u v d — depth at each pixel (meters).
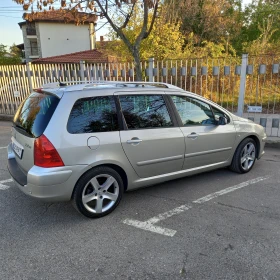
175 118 3.99
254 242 2.93
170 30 14.67
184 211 3.61
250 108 7.27
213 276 2.46
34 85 10.62
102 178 3.44
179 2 20.34
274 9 25.97
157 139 3.74
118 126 3.49
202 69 7.49
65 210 3.69
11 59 37.41
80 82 3.95
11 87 11.25
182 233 3.12
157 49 14.06
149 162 3.74
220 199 3.94
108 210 3.51
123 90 3.61
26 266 2.61
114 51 16.22
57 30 36.19
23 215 3.56
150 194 4.13
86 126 3.27
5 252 2.82
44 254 2.79
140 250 2.83
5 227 3.28
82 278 2.46
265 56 8.04
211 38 23.42
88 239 3.03
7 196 4.09
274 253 2.74
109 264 2.63
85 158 3.22
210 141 4.31
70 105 3.20
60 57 23.33
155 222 3.36
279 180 4.61
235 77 7.84
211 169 4.55
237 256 2.71
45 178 3.02
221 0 23.27
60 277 2.47
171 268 2.56
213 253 2.76
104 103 3.44
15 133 3.68
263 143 5.15
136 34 13.92
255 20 26.27
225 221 3.35
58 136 3.08
